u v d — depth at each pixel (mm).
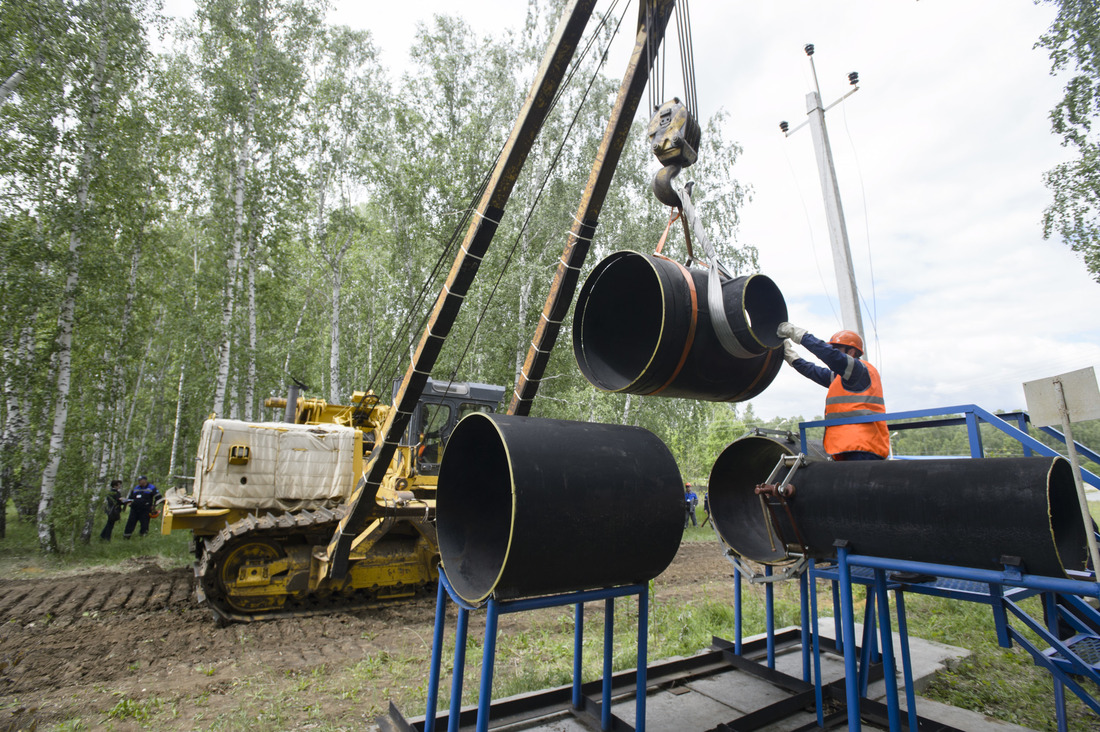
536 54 17172
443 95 18000
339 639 6367
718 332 2877
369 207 21531
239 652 5867
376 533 7344
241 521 7168
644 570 2779
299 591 7336
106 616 7191
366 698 4551
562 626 6668
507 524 3141
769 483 3248
